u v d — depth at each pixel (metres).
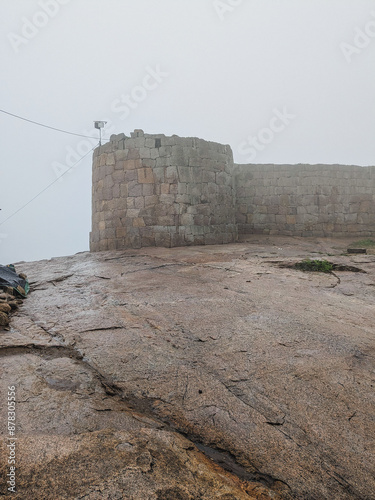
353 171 14.09
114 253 9.91
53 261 9.47
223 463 2.15
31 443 2.01
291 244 12.12
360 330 4.09
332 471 2.08
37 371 3.08
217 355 3.46
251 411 2.60
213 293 5.51
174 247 10.61
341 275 6.72
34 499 1.58
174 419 2.53
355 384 2.94
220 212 11.72
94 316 4.57
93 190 12.11
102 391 2.85
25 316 4.68
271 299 5.21
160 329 4.09
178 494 1.69
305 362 3.30
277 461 2.15
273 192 13.99
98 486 1.68
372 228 13.99
